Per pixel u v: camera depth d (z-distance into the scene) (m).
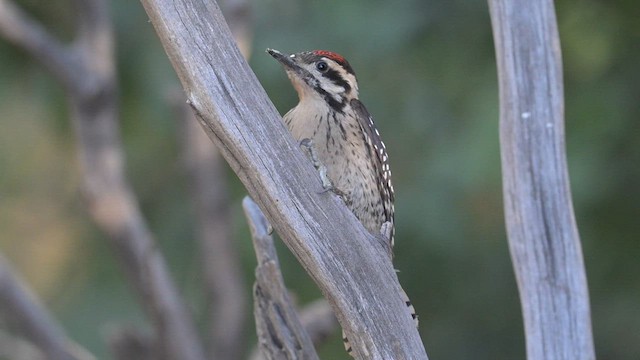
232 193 13.84
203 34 6.46
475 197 12.65
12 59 12.70
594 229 12.45
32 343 12.46
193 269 14.02
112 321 13.91
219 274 12.79
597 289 12.79
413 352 6.92
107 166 12.30
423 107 12.81
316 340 10.37
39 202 15.44
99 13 12.20
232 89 6.54
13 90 12.95
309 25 12.60
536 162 8.03
